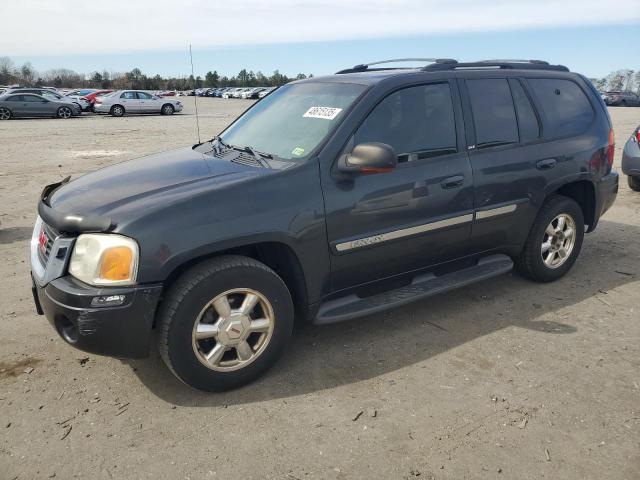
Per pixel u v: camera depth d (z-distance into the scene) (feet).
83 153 43.27
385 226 11.59
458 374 10.93
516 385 10.53
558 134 14.78
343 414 9.68
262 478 8.17
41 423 9.45
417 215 12.01
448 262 13.29
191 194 9.73
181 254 9.29
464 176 12.67
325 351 11.87
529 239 14.74
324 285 11.27
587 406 9.86
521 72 14.48
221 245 9.63
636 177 26.40
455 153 12.65
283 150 11.51
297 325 13.09
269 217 10.10
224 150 12.64
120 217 9.18
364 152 10.39
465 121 12.92
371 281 12.05
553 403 9.95
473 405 9.91
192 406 9.95
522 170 13.76
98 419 9.56
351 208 11.02
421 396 10.19
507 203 13.61
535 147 14.11
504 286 15.39
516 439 8.99
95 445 8.90
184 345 9.57
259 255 11.26
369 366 11.27
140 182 10.69
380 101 11.71
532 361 11.41
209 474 8.25
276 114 13.06
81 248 9.32
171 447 8.85
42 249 10.61
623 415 9.60
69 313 9.16
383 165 10.32
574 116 15.40
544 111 14.64
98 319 9.03
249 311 10.18
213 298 9.68
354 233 11.19
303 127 11.85
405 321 13.29
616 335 12.55
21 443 8.93
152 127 68.08
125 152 43.86
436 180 12.18
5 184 30.35
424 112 12.32
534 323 13.15
